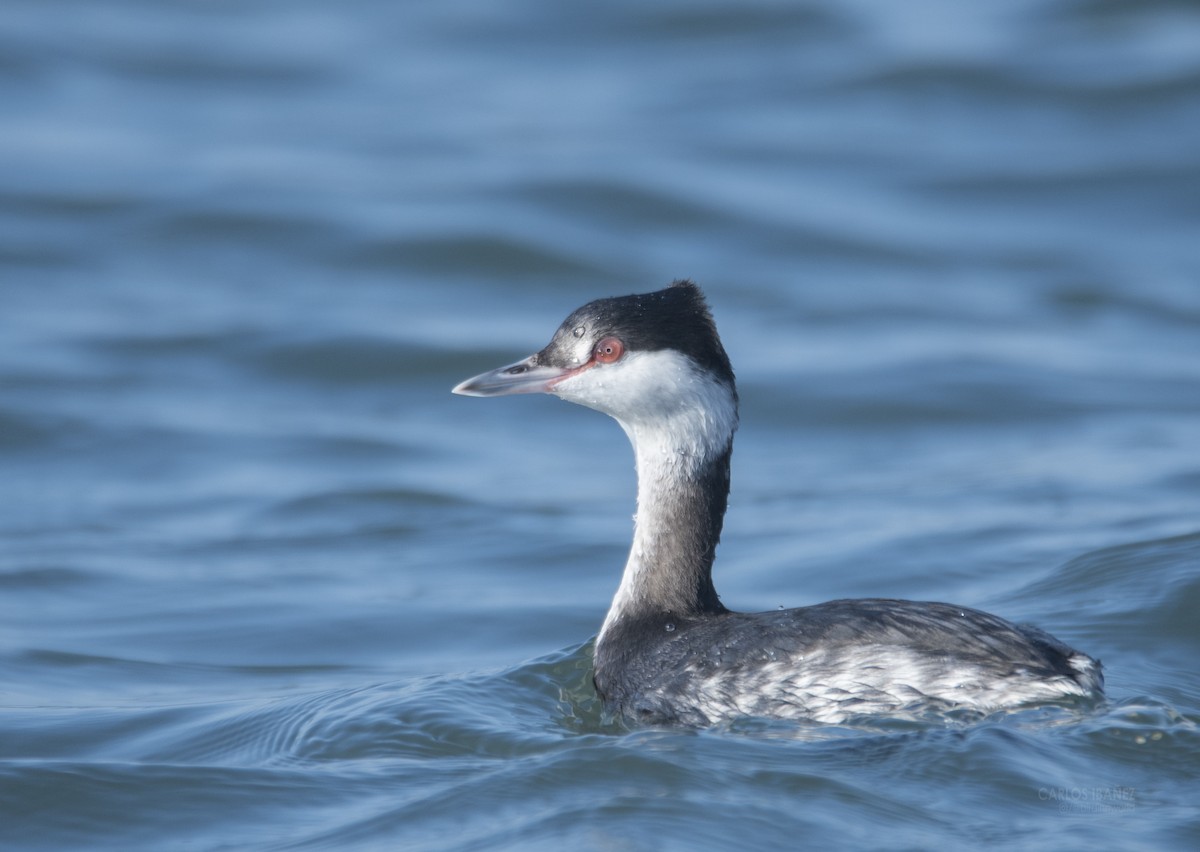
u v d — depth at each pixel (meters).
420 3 36.69
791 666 9.28
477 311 22.88
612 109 30.88
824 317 22.67
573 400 10.77
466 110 31.11
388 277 24.16
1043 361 21.02
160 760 9.88
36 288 23.27
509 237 24.39
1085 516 15.23
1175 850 7.62
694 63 33.06
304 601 13.73
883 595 13.35
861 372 20.53
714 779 8.46
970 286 23.95
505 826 8.20
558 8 35.88
